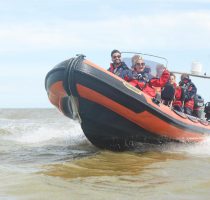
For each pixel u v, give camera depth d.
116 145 7.68
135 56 8.01
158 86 7.98
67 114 8.33
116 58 7.96
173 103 8.87
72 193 4.22
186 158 6.74
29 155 7.11
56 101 8.02
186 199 4.05
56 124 17.27
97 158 6.57
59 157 6.85
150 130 7.41
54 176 5.02
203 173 5.38
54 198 4.03
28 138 10.44
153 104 7.24
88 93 6.84
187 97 9.23
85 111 7.10
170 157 6.84
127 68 7.99
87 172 5.34
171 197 4.13
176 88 8.90
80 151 7.65
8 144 8.98
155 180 4.91
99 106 6.96
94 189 4.41
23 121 21.64
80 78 6.77
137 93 7.05
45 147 8.38
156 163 6.16
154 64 8.35
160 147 7.95
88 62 6.87
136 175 5.20
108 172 5.37
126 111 7.04
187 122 8.09
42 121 21.38
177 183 4.74
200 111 9.77
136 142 7.68
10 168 5.64
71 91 6.94
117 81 6.89
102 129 7.37
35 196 4.08
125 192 4.31
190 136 8.21
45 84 7.91
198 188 4.50
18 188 4.36
